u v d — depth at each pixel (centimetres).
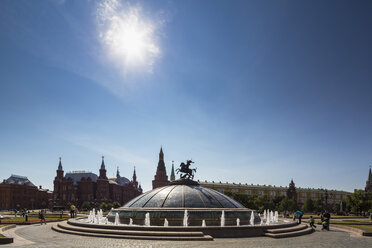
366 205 8538
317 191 17962
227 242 2103
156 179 19725
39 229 3203
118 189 19700
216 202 3092
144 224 2767
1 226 3406
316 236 2639
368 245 2136
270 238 2370
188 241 2119
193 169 3834
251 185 16838
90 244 1988
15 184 15138
